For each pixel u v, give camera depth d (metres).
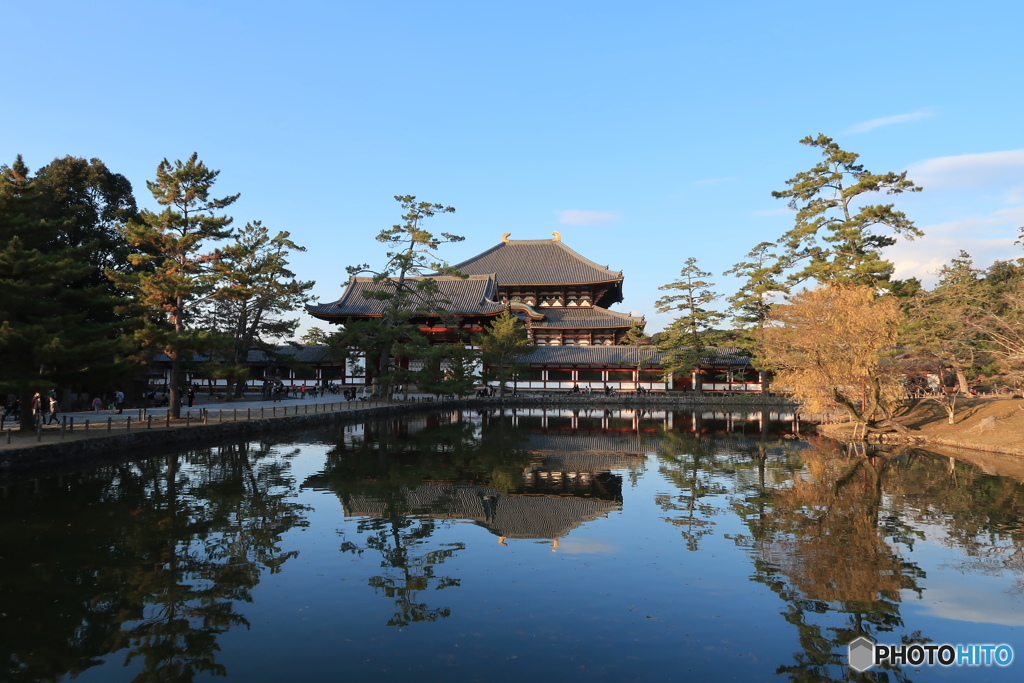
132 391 60.47
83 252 35.81
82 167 55.69
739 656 11.78
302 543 18.81
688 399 79.81
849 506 23.55
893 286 55.84
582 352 91.25
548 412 70.75
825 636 12.62
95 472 28.80
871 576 16.02
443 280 94.12
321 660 11.52
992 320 43.41
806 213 63.06
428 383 66.88
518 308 95.44
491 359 78.62
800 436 47.22
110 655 11.74
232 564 16.84
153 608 13.89
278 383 78.19
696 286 84.81
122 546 18.23
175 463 32.16
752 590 15.09
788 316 42.62
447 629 12.84
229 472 29.98
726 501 24.61
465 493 26.09
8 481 26.20
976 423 40.84
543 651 11.93
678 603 14.27
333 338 63.72
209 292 44.50
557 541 19.20
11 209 33.31
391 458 35.19
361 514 22.41
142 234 41.84
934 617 13.62
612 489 27.06
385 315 65.44
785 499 24.88
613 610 13.87
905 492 25.88
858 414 42.97
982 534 19.73
